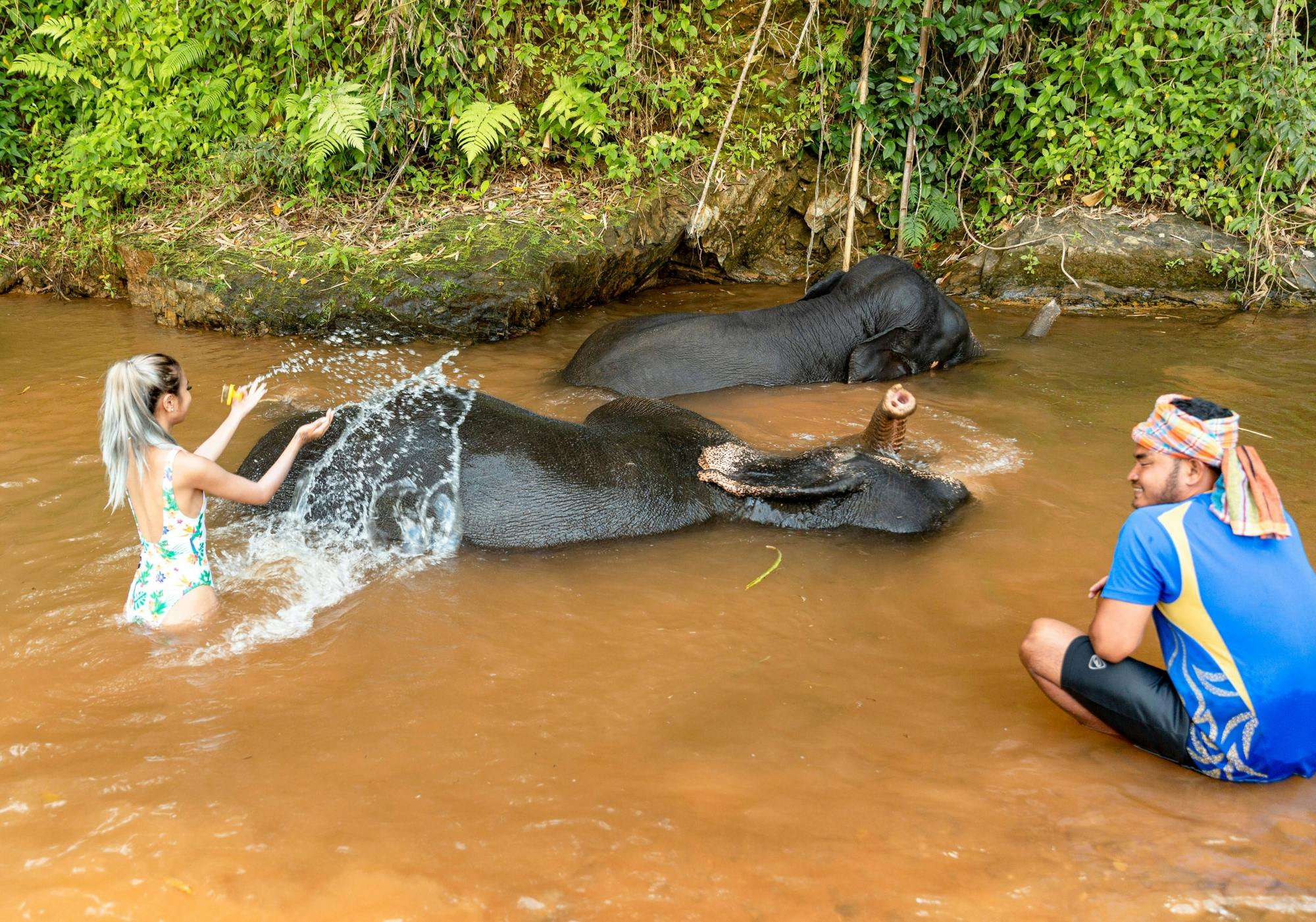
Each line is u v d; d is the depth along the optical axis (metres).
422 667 3.61
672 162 10.16
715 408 6.55
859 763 3.08
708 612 4.05
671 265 10.41
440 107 9.90
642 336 6.99
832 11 10.27
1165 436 2.98
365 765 3.03
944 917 2.46
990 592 4.23
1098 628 3.03
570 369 7.05
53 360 7.37
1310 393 6.71
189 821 2.76
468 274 8.17
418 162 10.00
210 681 3.50
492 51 9.84
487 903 2.48
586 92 9.77
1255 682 2.87
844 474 4.97
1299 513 4.81
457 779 2.96
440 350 7.82
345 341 7.97
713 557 4.56
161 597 3.81
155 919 2.43
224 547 4.51
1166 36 9.90
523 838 2.71
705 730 3.24
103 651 3.66
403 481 4.62
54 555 4.34
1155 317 9.05
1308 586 2.91
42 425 5.92
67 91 10.82
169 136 10.12
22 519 4.67
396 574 4.35
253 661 3.63
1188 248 9.54
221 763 3.03
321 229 9.11
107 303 9.55
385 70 9.80
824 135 10.39
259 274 8.38
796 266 10.84
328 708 3.34
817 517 4.90
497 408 4.97
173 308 8.46
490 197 9.61
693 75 10.34
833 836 2.74
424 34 9.60
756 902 2.49
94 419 6.03
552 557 4.53
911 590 4.27
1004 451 5.78
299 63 10.01
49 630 3.77
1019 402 6.66
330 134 9.12
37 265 9.90
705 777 2.99
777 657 3.72
